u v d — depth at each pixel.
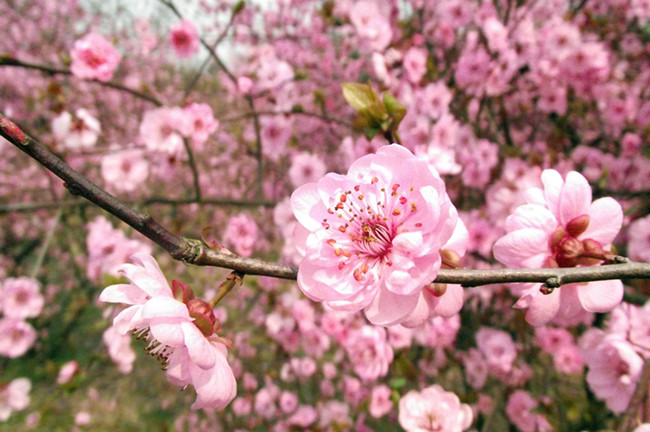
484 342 3.03
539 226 1.10
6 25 6.43
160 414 5.45
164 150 3.04
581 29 3.95
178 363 0.96
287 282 4.80
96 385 5.77
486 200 3.48
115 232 3.31
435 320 3.15
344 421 3.69
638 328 1.54
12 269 6.93
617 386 1.50
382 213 1.09
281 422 3.94
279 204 3.46
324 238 1.07
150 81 7.07
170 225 5.33
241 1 3.05
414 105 3.26
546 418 3.27
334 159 4.78
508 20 3.70
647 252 2.08
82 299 6.40
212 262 0.94
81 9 7.14
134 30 6.66
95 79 2.79
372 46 3.49
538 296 1.14
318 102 3.68
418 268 0.98
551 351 3.38
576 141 4.22
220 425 4.96
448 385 4.28
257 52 4.55
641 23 4.30
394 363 2.92
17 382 3.30
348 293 1.02
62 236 7.00
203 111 3.07
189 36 3.25
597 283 1.14
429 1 4.06
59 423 5.11
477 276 1.00
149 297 1.03
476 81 3.43
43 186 6.58
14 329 3.21
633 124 3.89
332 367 4.10
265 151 3.94
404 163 1.06
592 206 1.13
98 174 5.86
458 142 3.30
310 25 5.10
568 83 3.54
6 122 0.78
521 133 4.34
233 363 4.57
